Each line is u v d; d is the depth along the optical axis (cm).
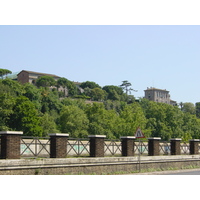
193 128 11050
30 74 18988
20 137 1791
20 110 6450
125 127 7950
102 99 19600
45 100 10825
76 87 19512
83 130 7481
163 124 9706
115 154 2702
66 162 1903
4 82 9981
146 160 2505
